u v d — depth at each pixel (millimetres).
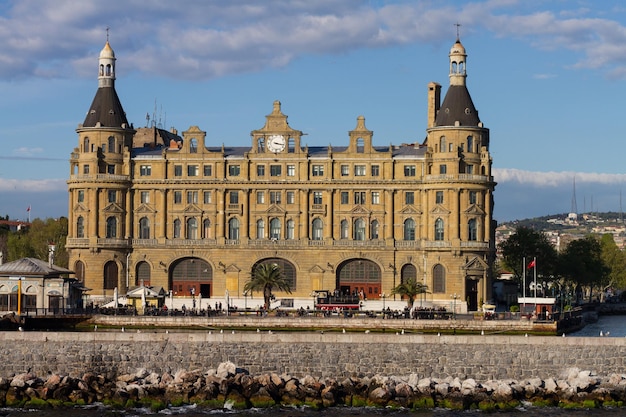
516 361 138125
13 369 138625
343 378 138000
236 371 136500
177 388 132875
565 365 137875
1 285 192750
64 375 137250
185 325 186625
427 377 137375
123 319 187000
